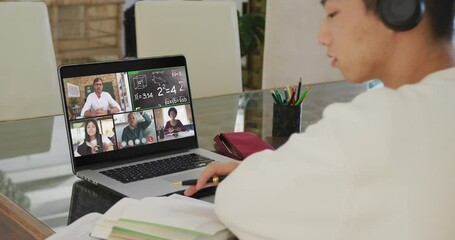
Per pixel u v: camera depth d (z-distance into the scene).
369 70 0.88
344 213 0.78
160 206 1.05
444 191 0.76
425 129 0.77
